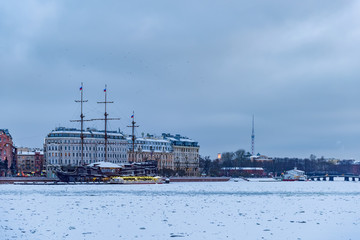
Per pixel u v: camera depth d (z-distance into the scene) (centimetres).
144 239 5869
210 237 6003
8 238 5834
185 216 8150
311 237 6009
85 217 7875
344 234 6216
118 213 8575
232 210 9356
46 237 5934
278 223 7219
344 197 14312
